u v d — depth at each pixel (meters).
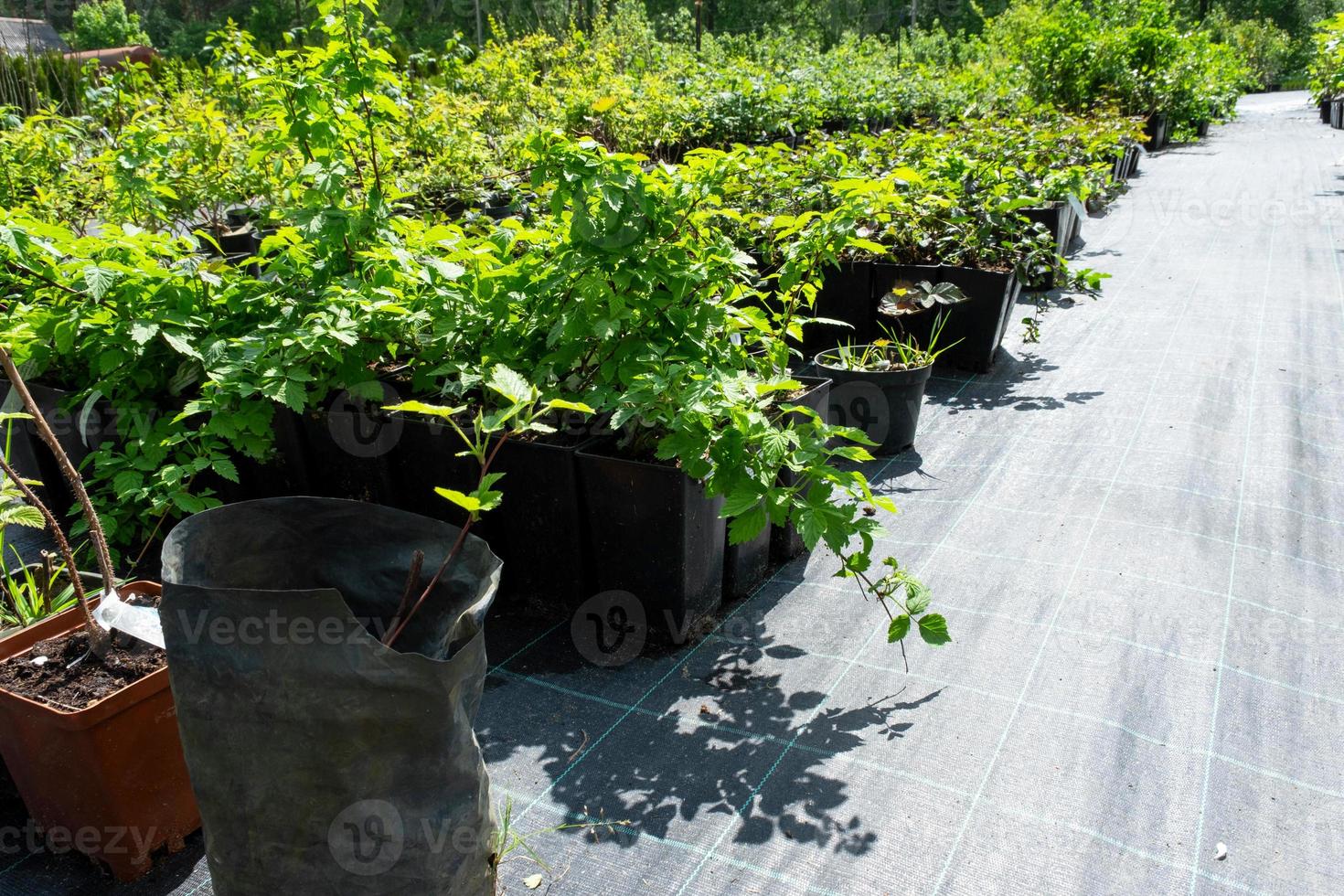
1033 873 2.07
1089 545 3.42
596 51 12.42
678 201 2.75
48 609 2.43
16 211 3.78
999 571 3.29
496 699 2.71
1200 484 3.82
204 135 5.99
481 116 8.34
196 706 1.58
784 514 2.44
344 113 3.22
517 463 2.97
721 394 2.47
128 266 3.11
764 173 5.32
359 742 1.56
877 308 5.42
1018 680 2.71
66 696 1.98
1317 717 2.53
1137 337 5.67
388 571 1.92
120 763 1.97
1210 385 4.83
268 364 2.92
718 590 3.07
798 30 28.83
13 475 2.11
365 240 3.36
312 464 3.43
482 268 3.20
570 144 2.66
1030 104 11.11
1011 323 6.13
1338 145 13.27
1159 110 13.46
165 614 1.52
